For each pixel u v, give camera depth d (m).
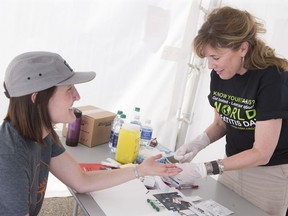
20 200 0.90
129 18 2.37
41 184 1.12
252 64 1.34
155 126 2.78
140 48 2.49
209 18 1.29
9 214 0.89
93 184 1.24
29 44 2.11
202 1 2.64
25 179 0.92
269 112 1.29
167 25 2.54
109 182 1.26
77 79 1.03
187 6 2.58
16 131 0.96
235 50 1.26
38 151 1.05
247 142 1.53
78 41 2.24
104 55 2.37
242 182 1.65
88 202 1.16
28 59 0.96
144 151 1.70
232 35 1.21
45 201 2.52
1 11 1.99
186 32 2.64
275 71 1.34
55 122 1.05
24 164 0.93
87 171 1.32
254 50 1.33
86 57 2.31
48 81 0.96
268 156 1.31
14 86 0.94
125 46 2.43
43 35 2.13
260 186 1.60
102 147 1.72
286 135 1.48
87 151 1.63
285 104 1.32
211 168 1.35
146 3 2.40
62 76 0.99
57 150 1.21
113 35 2.35
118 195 1.23
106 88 2.46
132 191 1.27
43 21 2.10
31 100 0.95
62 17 2.15
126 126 1.57
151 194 1.27
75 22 2.20
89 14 2.23
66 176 1.22
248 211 1.30
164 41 2.57
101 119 1.70
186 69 2.75
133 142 1.54
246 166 1.32
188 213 1.17
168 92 2.72
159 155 1.43
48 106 0.99
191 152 1.60
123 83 2.51
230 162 1.35
